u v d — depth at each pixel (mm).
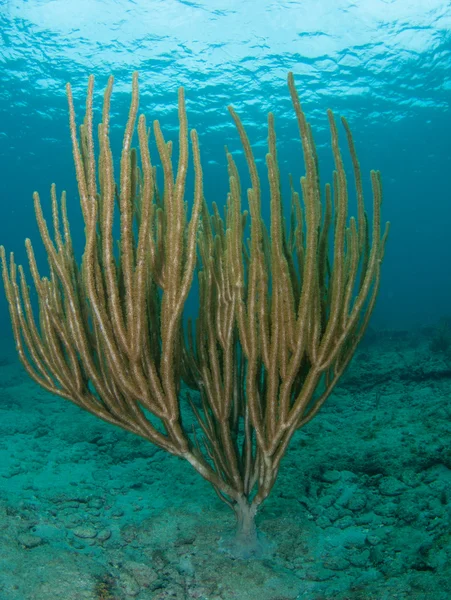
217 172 32656
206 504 4109
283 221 3146
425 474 4340
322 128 25422
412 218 50156
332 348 2801
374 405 7426
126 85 21125
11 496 4293
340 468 4750
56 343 2938
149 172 2490
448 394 6988
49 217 50094
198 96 21938
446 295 67625
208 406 3482
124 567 3154
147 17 17391
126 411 3088
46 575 2811
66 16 17031
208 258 3113
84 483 4789
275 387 2812
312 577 3125
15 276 2953
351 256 2758
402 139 27297
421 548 3176
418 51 18938
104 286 2902
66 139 27422
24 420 7301
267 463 3096
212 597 2932
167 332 2684
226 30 18109
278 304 2635
